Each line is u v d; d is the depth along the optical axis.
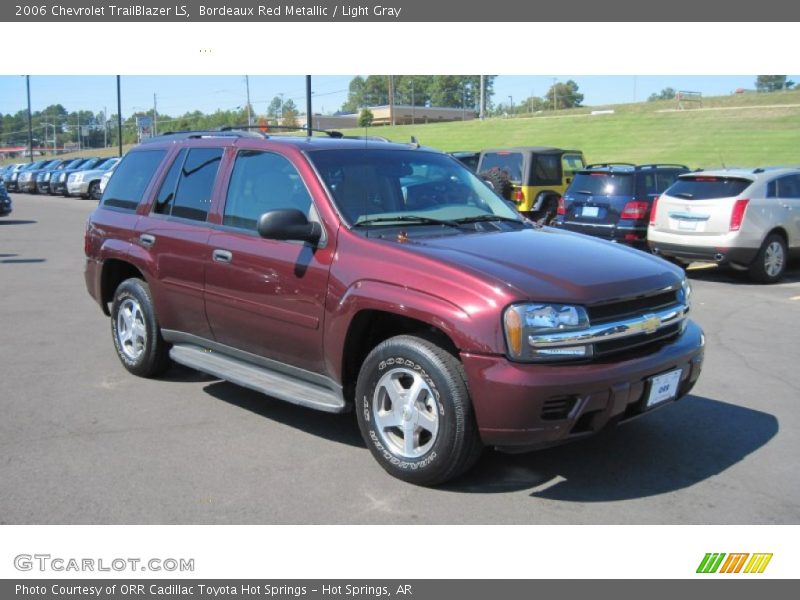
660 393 4.18
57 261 13.36
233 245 5.07
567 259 4.30
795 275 12.70
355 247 4.41
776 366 6.71
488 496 4.13
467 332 3.83
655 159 38.66
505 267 4.05
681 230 11.84
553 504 4.05
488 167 17.39
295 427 5.14
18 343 7.37
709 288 11.13
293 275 4.65
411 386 4.21
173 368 6.50
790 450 4.78
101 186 33.00
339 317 4.38
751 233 11.30
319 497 4.10
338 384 4.53
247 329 5.05
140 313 6.05
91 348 7.20
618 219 13.22
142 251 5.88
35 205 29.48
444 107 96.50
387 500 4.07
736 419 5.34
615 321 4.03
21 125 143.62
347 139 5.43
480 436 3.95
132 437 4.93
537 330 3.79
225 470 4.42
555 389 3.75
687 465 4.55
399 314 4.10
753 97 66.88
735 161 35.38
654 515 3.95
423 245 4.34
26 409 5.45
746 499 4.12
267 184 5.06
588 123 55.59
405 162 5.26
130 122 99.50
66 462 4.52
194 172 5.68
